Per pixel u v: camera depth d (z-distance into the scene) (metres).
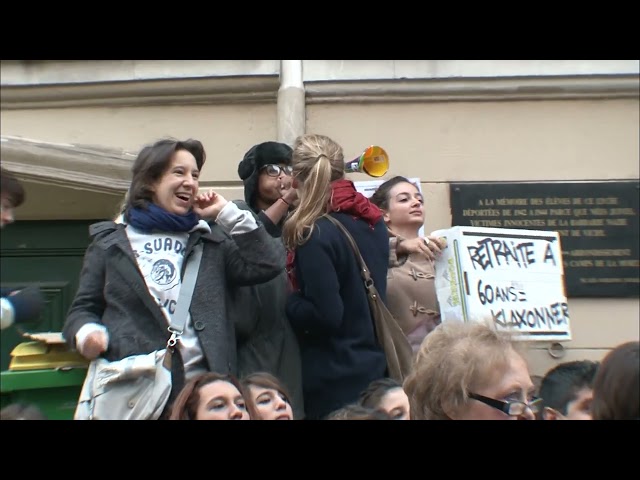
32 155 4.21
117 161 4.26
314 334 2.96
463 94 4.31
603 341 4.18
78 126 4.30
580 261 4.22
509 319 3.25
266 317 2.99
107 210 4.48
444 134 4.30
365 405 2.61
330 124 4.28
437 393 2.28
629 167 4.32
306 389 2.92
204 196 2.91
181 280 2.79
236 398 2.45
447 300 3.26
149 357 2.62
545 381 2.70
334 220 3.01
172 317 2.72
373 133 4.28
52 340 3.09
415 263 3.42
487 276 3.25
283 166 3.33
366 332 2.94
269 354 2.95
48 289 4.53
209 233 2.90
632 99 4.36
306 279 2.90
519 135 4.31
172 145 2.89
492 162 4.29
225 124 4.28
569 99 4.35
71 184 4.26
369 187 4.04
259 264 2.87
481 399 2.24
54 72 4.32
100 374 2.63
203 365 2.71
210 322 2.77
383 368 2.92
